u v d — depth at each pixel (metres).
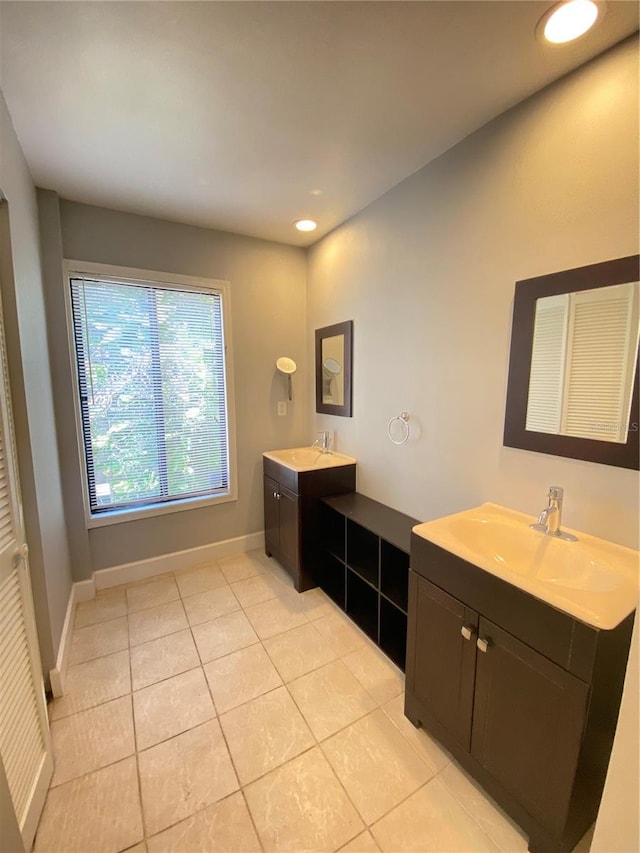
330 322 2.86
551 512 1.40
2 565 1.14
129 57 1.24
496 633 1.20
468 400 1.81
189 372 2.79
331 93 1.42
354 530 2.32
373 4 1.07
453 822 1.23
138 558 2.71
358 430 2.62
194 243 2.67
